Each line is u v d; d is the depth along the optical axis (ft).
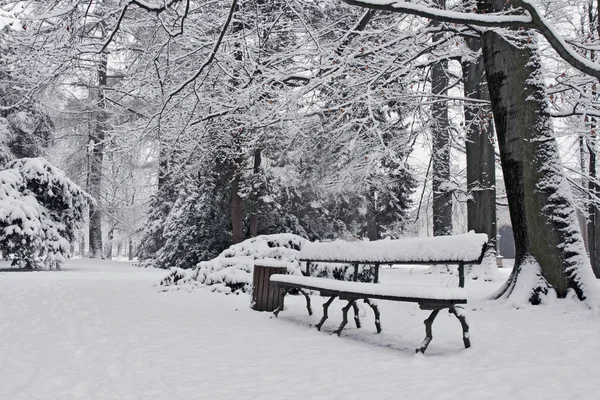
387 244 19.85
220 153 53.78
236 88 39.83
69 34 30.04
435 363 14.12
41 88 34.06
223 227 75.61
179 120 43.45
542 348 15.62
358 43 37.50
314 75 37.37
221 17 43.68
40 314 23.99
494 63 25.96
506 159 25.34
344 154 52.01
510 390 11.20
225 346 16.65
